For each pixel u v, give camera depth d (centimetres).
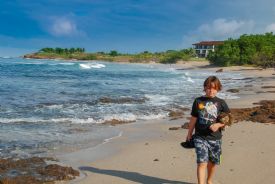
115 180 698
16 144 988
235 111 1530
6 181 676
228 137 1009
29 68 6462
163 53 15838
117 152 916
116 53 17375
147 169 759
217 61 8856
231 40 9188
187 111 1688
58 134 1128
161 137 1093
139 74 5403
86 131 1188
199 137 575
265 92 2588
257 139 984
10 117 1378
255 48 8819
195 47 16512
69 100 1934
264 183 660
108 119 1412
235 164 764
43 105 1714
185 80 4050
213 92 573
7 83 2927
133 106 1784
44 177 722
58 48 18912
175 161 809
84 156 884
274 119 1300
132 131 1198
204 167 567
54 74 4756
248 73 5875
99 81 3578
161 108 1741
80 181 699
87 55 17575
